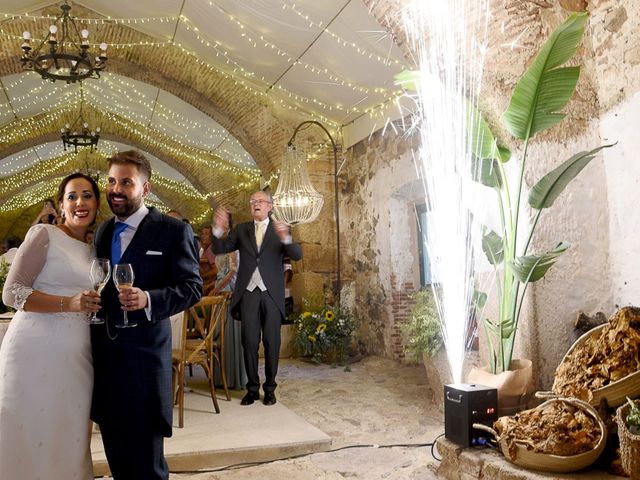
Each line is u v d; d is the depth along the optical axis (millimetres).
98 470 3434
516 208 3789
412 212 8000
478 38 4156
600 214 3990
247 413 4770
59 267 2535
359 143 8938
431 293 5402
